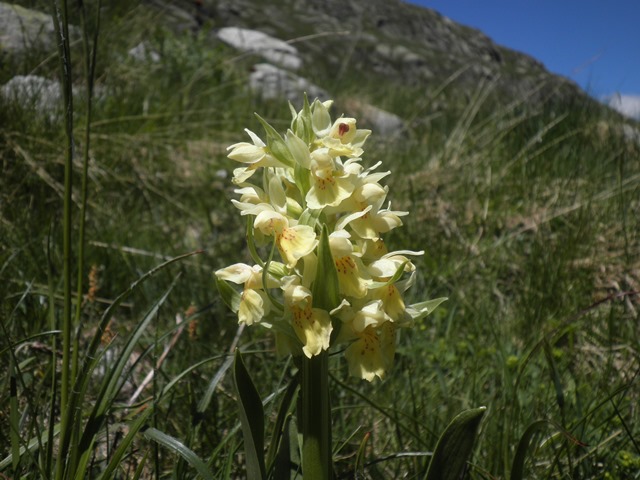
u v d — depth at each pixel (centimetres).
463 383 26
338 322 14
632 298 34
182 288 31
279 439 15
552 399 24
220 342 27
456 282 34
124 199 42
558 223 42
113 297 31
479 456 20
